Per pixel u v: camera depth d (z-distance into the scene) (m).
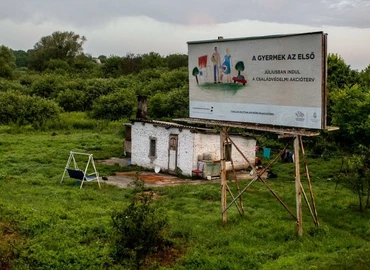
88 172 26.14
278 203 19.39
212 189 21.72
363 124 29.11
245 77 15.25
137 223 13.00
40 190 20.39
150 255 13.12
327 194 21.38
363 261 11.97
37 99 53.62
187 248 13.59
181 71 72.12
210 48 16.17
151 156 28.88
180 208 18.36
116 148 35.47
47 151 32.56
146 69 87.38
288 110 14.31
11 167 26.17
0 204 16.47
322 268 11.45
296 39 13.77
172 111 49.69
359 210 18.41
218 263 12.18
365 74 42.81
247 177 26.39
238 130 35.84
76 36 109.25
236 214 17.31
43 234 13.80
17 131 44.47
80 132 46.25
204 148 26.81
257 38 14.70
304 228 15.34
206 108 16.62
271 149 34.31
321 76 13.43
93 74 92.25
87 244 13.44
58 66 97.44
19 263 11.95
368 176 18.41
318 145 32.84
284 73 14.24
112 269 11.90
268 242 14.12
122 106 55.25
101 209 17.09
